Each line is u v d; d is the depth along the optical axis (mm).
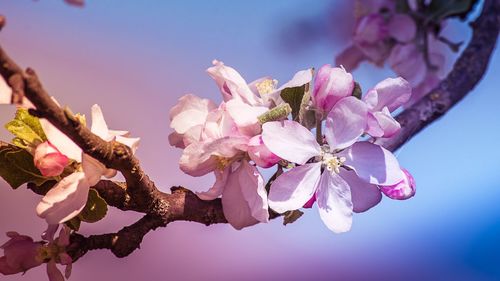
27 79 408
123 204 462
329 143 457
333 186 461
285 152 451
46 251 459
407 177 467
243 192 458
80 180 449
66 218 447
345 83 460
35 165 448
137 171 447
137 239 465
